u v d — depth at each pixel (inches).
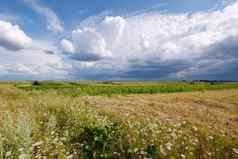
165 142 214.4
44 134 218.2
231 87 2047.2
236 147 230.5
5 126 197.6
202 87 1929.1
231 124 388.2
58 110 346.6
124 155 192.4
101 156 184.2
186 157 194.9
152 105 618.8
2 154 161.6
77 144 204.4
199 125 325.4
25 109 346.6
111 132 219.9
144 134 225.0
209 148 219.3
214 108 616.7
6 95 621.3
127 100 754.2
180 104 677.9
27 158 152.8
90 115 302.8
